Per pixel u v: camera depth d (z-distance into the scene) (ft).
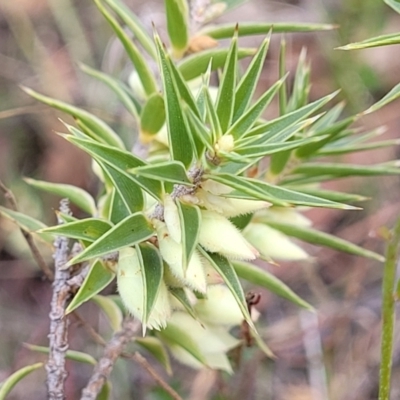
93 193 1.51
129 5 1.61
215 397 0.98
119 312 0.78
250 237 0.79
